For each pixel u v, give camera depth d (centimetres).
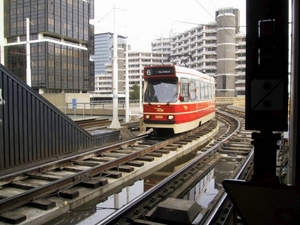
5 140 845
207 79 1970
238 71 8725
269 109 231
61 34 6069
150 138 1519
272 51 230
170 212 550
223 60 8631
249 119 237
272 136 232
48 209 599
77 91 6694
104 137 1353
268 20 230
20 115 895
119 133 1497
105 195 757
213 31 9612
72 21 6347
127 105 2195
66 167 912
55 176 820
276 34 228
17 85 883
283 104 228
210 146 1347
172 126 1398
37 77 5878
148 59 11731
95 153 1083
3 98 838
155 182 891
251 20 236
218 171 984
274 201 223
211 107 2138
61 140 1068
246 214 230
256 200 228
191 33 10575
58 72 6125
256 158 237
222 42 8625
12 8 5800
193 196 738
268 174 233
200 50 10000
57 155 1047
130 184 867
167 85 1430
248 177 832
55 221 597
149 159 1031
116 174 827
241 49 8712
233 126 2309
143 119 1468
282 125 228
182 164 1144
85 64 6888
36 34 5778
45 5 5625
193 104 1598
